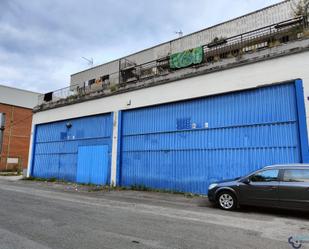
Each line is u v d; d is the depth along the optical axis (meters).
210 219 8.07
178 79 15.70
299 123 11.18
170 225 7.20
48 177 23.67
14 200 11.23
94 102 20.77
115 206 10.30
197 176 14.20
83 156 20.89
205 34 20.97
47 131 25.02
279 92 12.07
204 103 14.54
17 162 40.91
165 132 16.02
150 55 24.48
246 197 9.23
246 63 13.08
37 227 6.70
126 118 18.44
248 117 12.84
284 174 8.74
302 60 11.53
